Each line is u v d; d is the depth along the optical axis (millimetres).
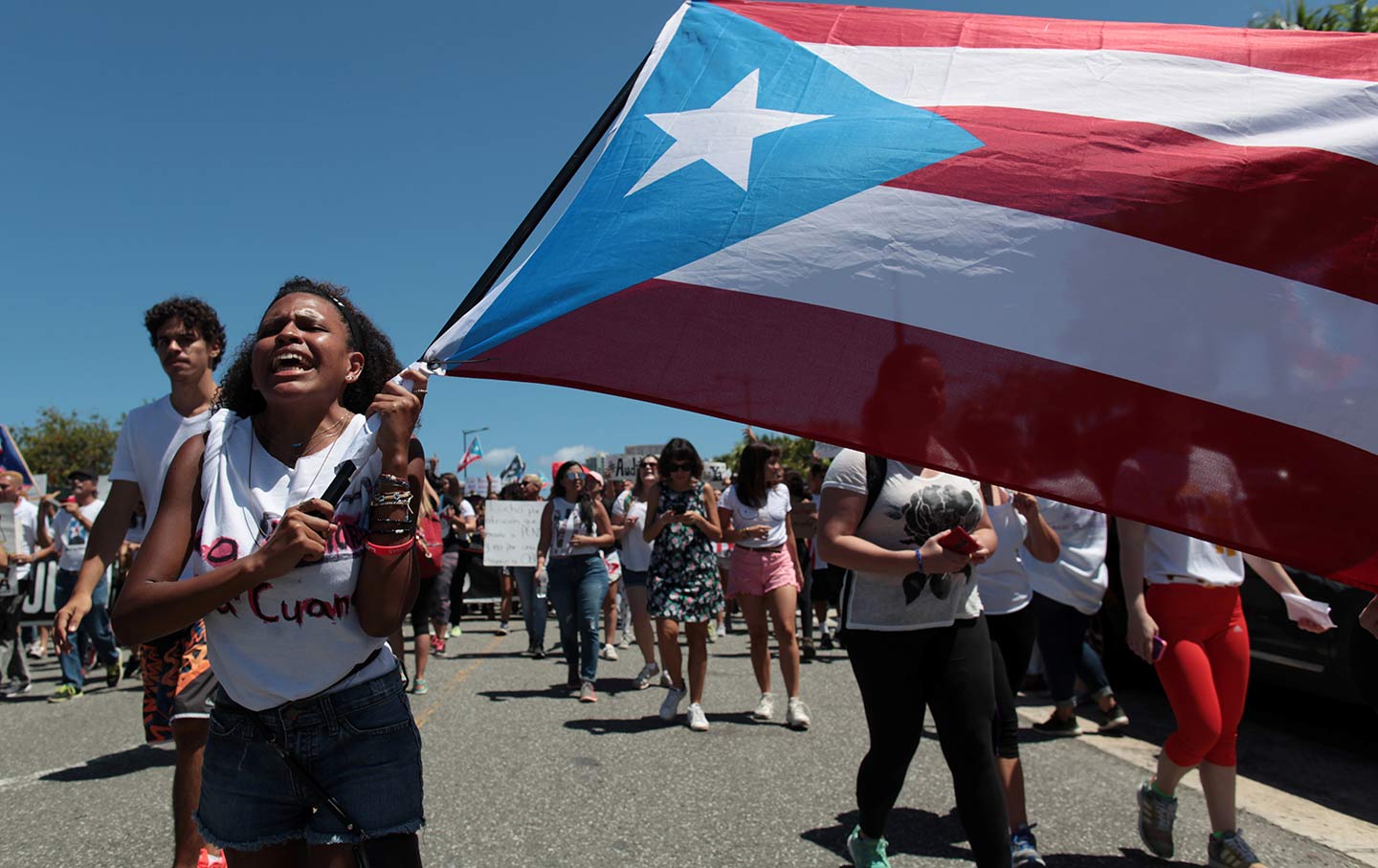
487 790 4297
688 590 5707
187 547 1814
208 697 2732
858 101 2373
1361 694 4445
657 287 2113
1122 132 2227
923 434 2023
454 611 11656
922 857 3395
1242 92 2262
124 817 3973
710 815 3895
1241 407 2025
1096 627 6531
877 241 2135
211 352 2941
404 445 1815
